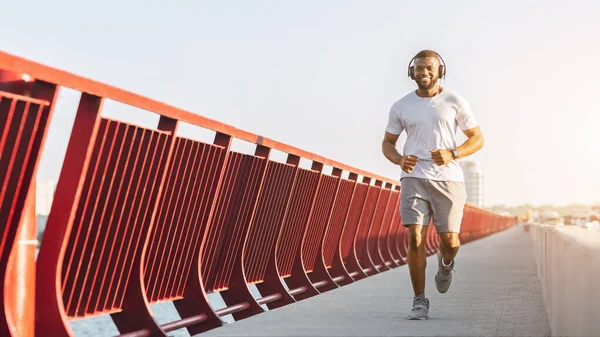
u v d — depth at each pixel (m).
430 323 7.08
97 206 5.87
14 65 4.24
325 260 13.27
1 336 4.74
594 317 3.46
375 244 17.47
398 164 7.43
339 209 13.56
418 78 7.28
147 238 6.38
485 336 6.26
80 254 5.74
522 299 9.38
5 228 4.77
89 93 5.01
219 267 8.42
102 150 5.73
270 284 9.92
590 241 4.03
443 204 7.38
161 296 7.09
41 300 5.05
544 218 70.62
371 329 6.68
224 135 7.55
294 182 10.13
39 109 4.71
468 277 13.17
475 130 7.33
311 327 6.83
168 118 6.39
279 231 9.98
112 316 6.45
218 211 8.10
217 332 6.53
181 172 6.95
